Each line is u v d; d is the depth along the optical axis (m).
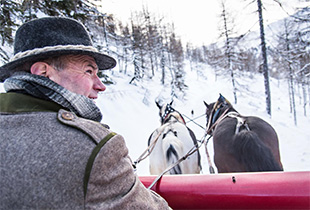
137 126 14.12
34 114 0.83
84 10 9.09
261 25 17.34
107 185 0.72
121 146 0.83
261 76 57.44
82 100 0.96
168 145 2.97
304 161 7.54
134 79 31.47
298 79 21.69
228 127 2.93
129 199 0.75
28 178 0.66
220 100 4.09
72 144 0.73
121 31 39.69
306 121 22.80
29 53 0.92
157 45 52.84
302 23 16.36
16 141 0.73
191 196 1.25
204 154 8.87
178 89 32.97
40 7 6.54
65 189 0.66
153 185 1.38
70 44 0.98
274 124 15.48
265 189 1.15
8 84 0.93
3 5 5.35
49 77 1.00
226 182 1.26
